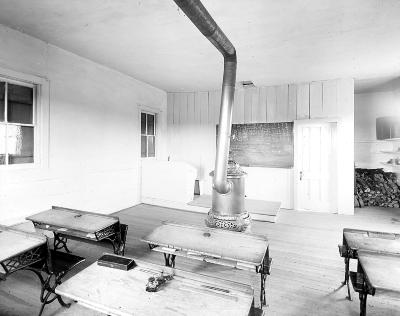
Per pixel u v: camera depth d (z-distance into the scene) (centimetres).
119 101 545
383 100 721
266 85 614
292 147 604
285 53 413
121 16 306
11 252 193
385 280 159
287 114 606
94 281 164
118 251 285
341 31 335
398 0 264
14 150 357
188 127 713
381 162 707
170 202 593
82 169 458
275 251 356
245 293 151
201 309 138
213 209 355
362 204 613
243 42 370
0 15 307
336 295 250
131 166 591
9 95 351
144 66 500
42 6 286
